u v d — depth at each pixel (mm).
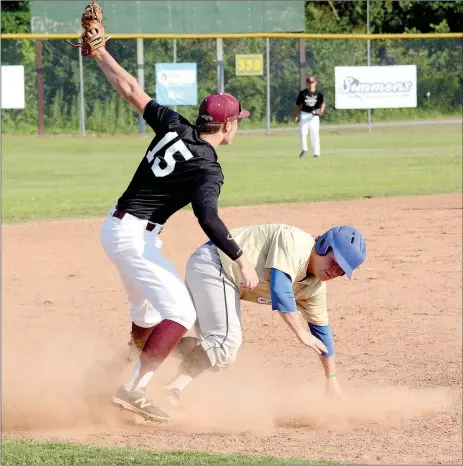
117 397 18219
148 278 18172
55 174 73062
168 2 107375
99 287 35250
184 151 17844
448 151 87938
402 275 36906
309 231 45438
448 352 26766
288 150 91812
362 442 18391
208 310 19156
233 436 18562
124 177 71062
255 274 17953
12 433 18156
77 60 106062
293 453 17250
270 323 30391
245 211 52812
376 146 94062
